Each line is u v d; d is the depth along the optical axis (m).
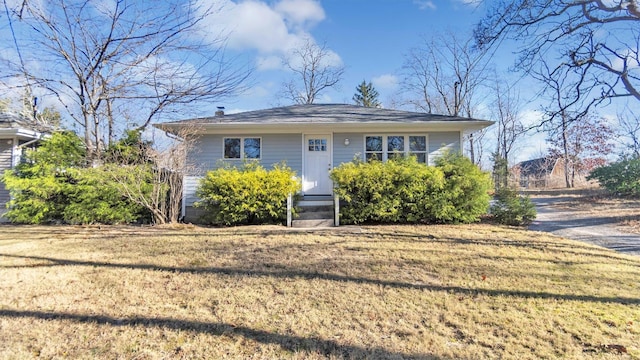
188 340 2.78
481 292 3.84
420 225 8.73
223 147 10.77
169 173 9.37
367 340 2.79
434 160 10.05
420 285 4.07
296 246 6.17
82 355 2.55
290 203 9.02
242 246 6.18
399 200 8.88
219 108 12.45
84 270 4.60
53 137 9.65
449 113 29.61
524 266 4.84
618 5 8.03
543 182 27.97
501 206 9.11
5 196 10.24
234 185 8.80
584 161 24.34
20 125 10.66
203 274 4.47
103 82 10.62
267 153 10.84
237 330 2.95
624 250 6.02
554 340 2.77
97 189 9.16
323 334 2.88
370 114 11.45
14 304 3.44
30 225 9.04
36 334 2.85
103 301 3.54
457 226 8.52
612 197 13.94
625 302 3.54
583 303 3.52
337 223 8.96
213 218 9.15
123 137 10.12
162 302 3.53
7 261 5.04
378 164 9.38
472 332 2.91
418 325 3.05
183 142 9.53
